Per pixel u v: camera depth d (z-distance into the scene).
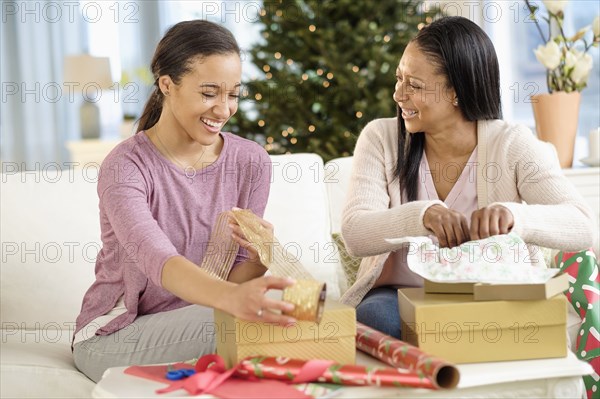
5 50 6.33
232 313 1.40
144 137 1.85
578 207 1.84
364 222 1.87
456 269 1.51
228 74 1.74
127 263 1.83
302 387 1.35
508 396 1.39
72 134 6.46
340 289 2.40
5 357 1.97
